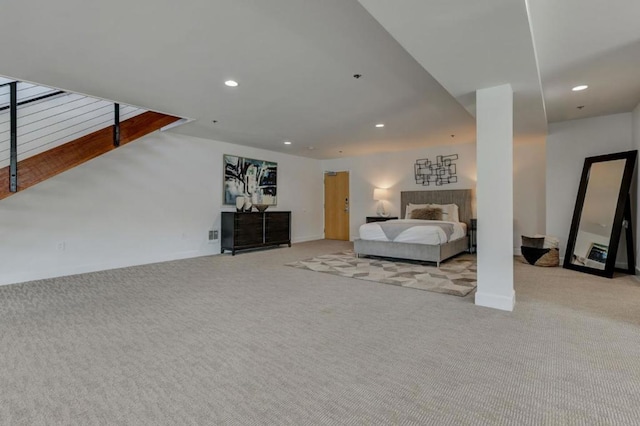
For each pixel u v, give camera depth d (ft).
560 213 16.87
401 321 8.73
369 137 19.90
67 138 14.84
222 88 11.59
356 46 8.56
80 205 15.06
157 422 4.70
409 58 9.25
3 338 7.61
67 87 11.52
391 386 5.63
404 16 6.11
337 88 11.57
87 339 7.56
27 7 6.75
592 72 10.48
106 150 14.05
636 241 14.23
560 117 15.94
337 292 11.58
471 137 19.89
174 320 8.80
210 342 7.42
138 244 17.11
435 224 18.30
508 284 9.60
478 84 9.57
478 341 7.43
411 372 6.10
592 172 15.47
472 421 4.71
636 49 8.92
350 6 6.81
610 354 6.75
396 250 17.29
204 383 5.74
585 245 15.12
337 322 8.66
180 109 14.11
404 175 24.82
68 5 6.70
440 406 5.07
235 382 5.77
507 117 9.53
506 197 9.56
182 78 10.68
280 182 25.52
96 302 10.42
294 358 6.66
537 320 8.71
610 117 15.46
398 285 12.57
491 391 5.46
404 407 5.05
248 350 7.02
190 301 10.52
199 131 18.26
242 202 21.44
